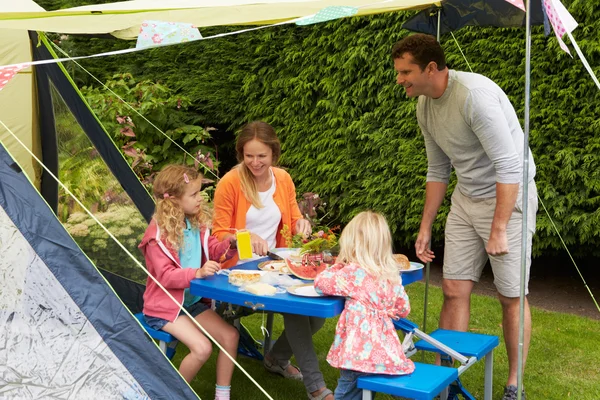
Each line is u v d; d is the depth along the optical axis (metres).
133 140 6.41
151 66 7.37
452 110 3.05
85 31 2.91
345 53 5.89
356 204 6.04
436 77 3.01
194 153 6.61
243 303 2.56
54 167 3.91
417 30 3.87
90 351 2.21
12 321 2.18
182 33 2.29
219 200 3.37
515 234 3.08
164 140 6.61
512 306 3.15
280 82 6.45
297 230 3.47
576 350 4.00
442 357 3.04
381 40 5.63
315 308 2.44
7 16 2.54
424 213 3.49
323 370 3.65
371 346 2.49
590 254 5.88
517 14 3.48
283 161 6.50
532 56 4.91
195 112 7.33
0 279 2.18
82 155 3.96
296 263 2.94
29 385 2.18
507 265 3.11
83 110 4.05
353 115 5.89
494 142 2.93
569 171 4.69
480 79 3.01
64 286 2.20
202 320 2.91
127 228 3.92
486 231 3.17
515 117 3.11
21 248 2.19
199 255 3.01
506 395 3.17
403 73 3.03
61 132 3.94
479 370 3.68
